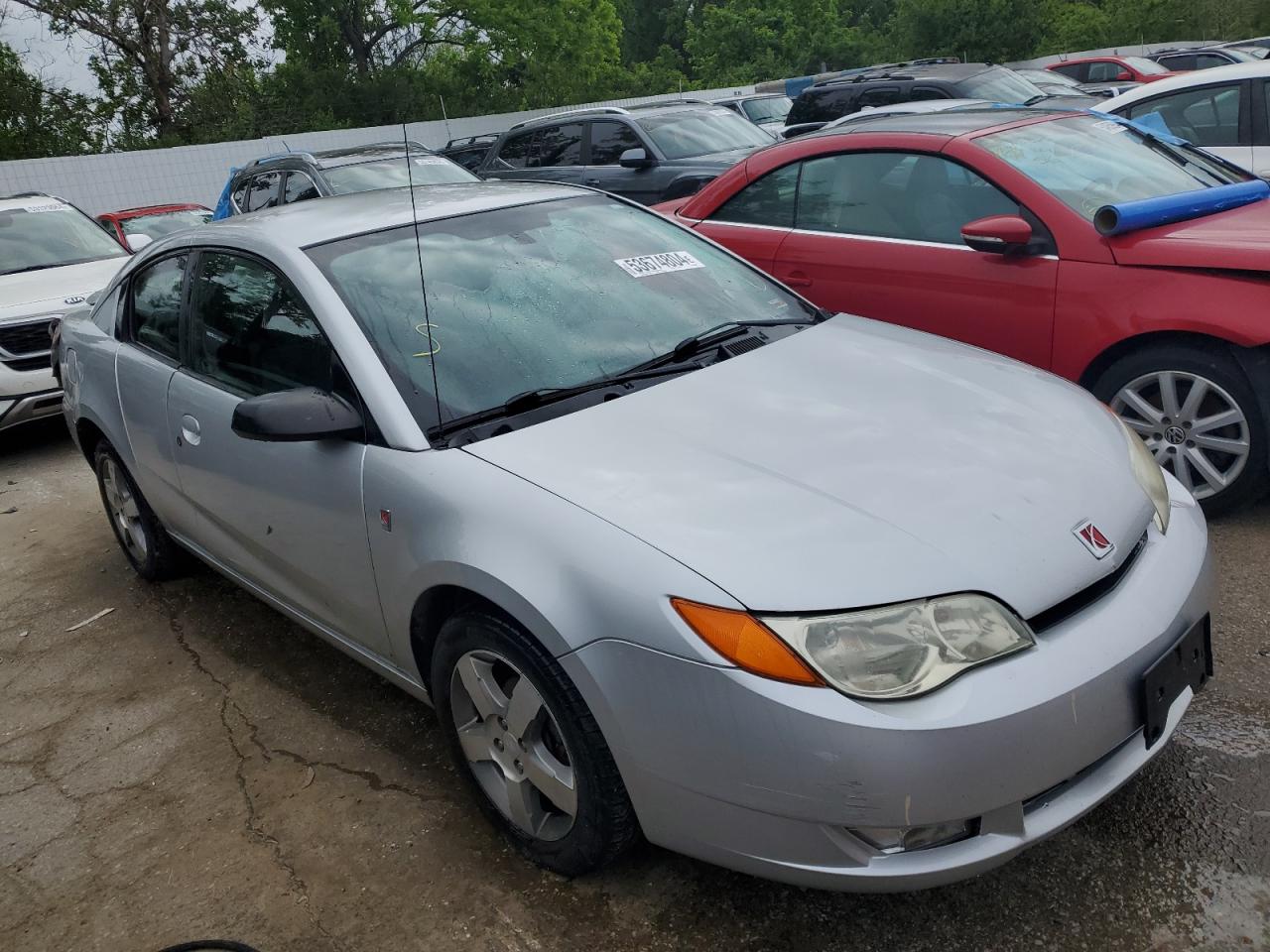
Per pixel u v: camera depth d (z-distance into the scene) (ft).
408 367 8.80
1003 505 7.09
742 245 16.63
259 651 12.36
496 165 38.19
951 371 9.41
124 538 14.75
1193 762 8.50
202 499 11.44
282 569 10.44
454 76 97.45
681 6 188.24
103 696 11.71
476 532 7.50
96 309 14.28
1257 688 9.36
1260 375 11.71
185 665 12.21
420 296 9.50
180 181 71.31
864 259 15.03
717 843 6.63
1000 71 38.47
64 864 8.91
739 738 6.23
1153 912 7.09
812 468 7.45
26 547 16.83
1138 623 6.84
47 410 22.33
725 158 32.37
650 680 6.52
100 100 98.22
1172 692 6.95
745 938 7.26
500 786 8.29
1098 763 6.75
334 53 90.43
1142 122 20.30
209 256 11.28
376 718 10.63
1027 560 6.70
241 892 8.30
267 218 11.16
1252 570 11.41
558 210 11.51
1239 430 12.11
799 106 39.37
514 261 10.34
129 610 13.91
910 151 14.89
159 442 11.99
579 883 7.96
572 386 8.94
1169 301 12.10
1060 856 7.67
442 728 8.80
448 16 98.63
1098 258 12.71
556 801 7.66
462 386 8.76
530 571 7.09
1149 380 12.57
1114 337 12.55
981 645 6.29
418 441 8.30
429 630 8.52
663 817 6.82
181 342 11.70
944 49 93.20
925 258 14.38
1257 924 6.89
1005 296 13.52
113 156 68.69
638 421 8.26
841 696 6.07
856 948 7.09
